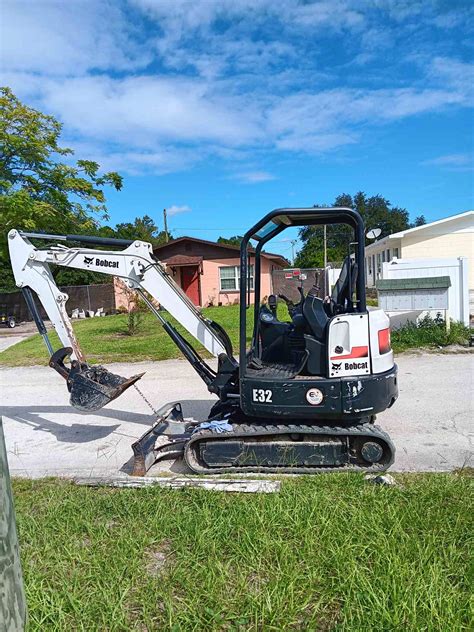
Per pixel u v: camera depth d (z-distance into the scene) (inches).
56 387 338.0
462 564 110.3
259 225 165.8
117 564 116.1
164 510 141.6
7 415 271.9
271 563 114.8
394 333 406.3
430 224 770.2
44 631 96.0
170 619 97.5
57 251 200.8
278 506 137.5
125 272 197.8
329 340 162.9
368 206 2723.9
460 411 237.0
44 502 152.8
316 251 1513.3
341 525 126.9
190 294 989.2
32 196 610.9
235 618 98.0
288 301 203.5
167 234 1571.1
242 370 170.6
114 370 378.3
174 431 200.5
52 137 621.9
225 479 163.0
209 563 114.7
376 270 1043.3
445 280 382.6
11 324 813.9
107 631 97.0
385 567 109.0
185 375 349.7
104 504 147.1
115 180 690.8
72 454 205.3
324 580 107.4
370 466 171.0
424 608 96.0
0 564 60.1
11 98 602.5
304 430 169.3
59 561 118.8
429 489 146.7
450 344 386.0
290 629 95.5
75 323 770.8
